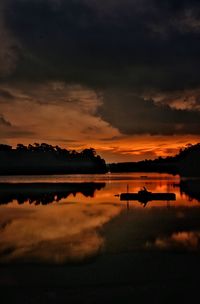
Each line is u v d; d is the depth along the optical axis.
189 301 15.79
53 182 111.94
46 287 17.19
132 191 76.56
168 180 126.06
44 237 27.59
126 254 22.50
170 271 19.23
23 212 42.81
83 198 60.66
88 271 19.33
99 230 30.38
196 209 44.97
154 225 32.75
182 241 26.03
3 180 126.31
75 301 15.80
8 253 22.89
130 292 16.64
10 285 17.45
